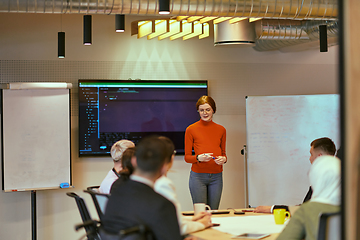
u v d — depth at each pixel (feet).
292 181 16.66
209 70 18.31
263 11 11.50
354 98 2.88
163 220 5.81
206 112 14.65
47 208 16.71
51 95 15.88
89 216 9.78
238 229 8.04
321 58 19.33
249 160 16.66
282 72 18.97
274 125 16.74
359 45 2.89
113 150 10.45
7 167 15.42
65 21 17.04
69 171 15.94
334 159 6.58
